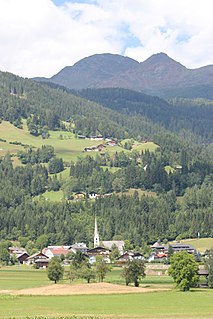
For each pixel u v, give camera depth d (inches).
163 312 5359.3
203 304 6107.3
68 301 6363.2
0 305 5925.2
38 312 5329.7
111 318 4874.5
